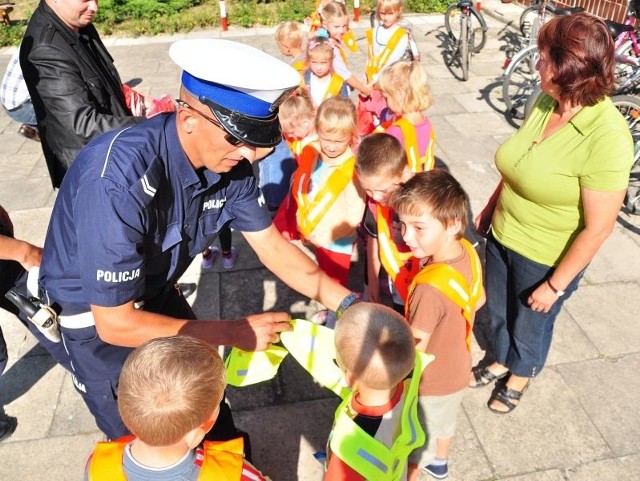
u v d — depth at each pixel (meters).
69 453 2.69
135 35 9.68
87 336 1.81
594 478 2.52
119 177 1.49
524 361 2.66
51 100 2.53
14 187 4.94
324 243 3.03
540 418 2.79
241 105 1.43
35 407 2.91
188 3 10.88
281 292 3.68
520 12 9.80
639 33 5.86
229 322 1.73
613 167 1.91
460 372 2.09
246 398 2.95
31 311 1.84
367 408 1.64
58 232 1.71
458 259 2.01
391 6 5.16
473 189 4.81
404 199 1.94
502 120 6.09
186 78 1.47
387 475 1.58
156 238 1.66
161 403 1.28
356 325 1.60
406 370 1.59
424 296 1.95
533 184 2.15
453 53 7.75
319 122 2.76
